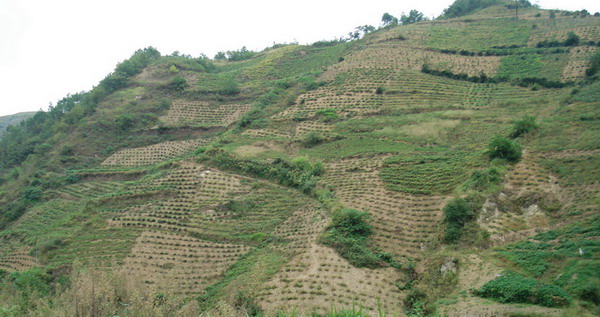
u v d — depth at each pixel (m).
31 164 94.25
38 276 51.97
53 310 27.00
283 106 89.69
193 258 51.72
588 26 96.50
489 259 37.47
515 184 46.16
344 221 47.72
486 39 104.62
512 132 57.75
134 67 119.75
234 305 37.78
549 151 50.03
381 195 53.50
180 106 103.25
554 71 82.62
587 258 32.97
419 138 68.06
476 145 61.34
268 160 69.00
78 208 74.19
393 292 38.56
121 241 56.66
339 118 80.50
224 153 72.38
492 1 144.00
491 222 42.34
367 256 43.03
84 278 29.84
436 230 44.91
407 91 85.44
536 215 42.16
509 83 83.75
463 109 76.12
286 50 131.00
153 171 76.88
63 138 98.12
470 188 47.44
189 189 65.81
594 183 42.22
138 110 102.25
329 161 66.12
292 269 43.34
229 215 59.22
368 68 98.88
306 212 55.41
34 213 76.31
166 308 28.38
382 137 70.62
